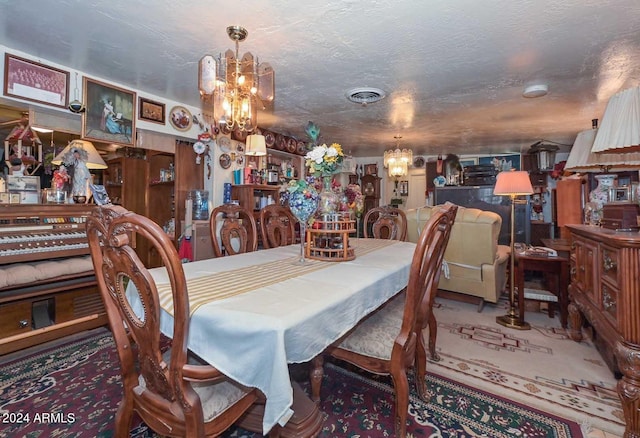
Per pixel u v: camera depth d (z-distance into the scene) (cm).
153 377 92
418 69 238
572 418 151
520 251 312
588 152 220
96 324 245
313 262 173
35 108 227
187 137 324
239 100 198
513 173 279
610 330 151
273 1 155
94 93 248
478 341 240
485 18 170
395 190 710
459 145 551
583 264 204
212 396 99
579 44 199
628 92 144
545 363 205
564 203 480
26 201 240
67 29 181
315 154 177
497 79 256
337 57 218
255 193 398
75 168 270
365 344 137
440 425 145
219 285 125
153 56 215
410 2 156
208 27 179
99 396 165
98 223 88
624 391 133
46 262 224
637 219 167
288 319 90
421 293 132
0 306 200
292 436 126
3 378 183
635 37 190
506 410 156
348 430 141
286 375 85
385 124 403
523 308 271
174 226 345
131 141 275
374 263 169
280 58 220
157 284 121
